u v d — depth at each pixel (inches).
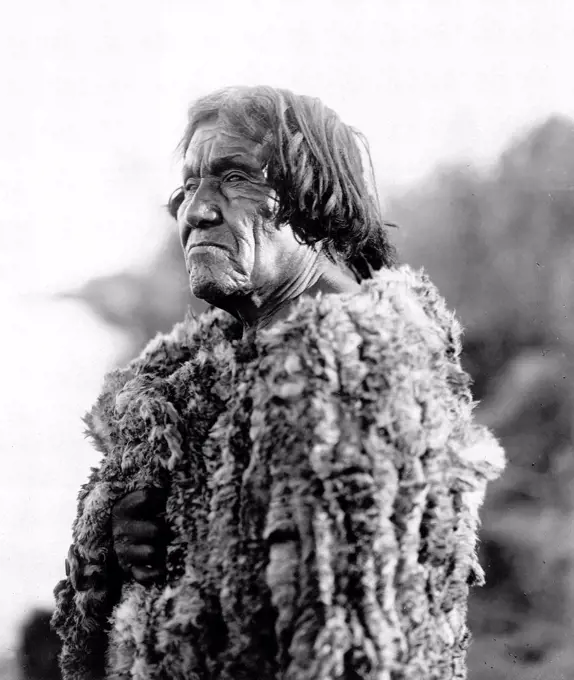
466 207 148.0
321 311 30.0
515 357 142.3
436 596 29.7
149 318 138.6
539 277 142.4
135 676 31.4
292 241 35.0
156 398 34.0
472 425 33.3
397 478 28.8
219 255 34.4
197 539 31.9
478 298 145.8
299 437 28.8
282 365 29.5
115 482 35.5
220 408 33.6
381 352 29.4
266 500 29.6
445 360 32.0
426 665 28.7
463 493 31.0
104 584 35.9
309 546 28.4
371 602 28.0
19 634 77.4
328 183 35.3
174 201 42.2
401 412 29.0
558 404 131.7
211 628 31.0
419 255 147.2
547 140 149.3
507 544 119.8
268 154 34.6
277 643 29.8
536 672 107.5
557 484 125.3
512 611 115.6
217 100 36.2
